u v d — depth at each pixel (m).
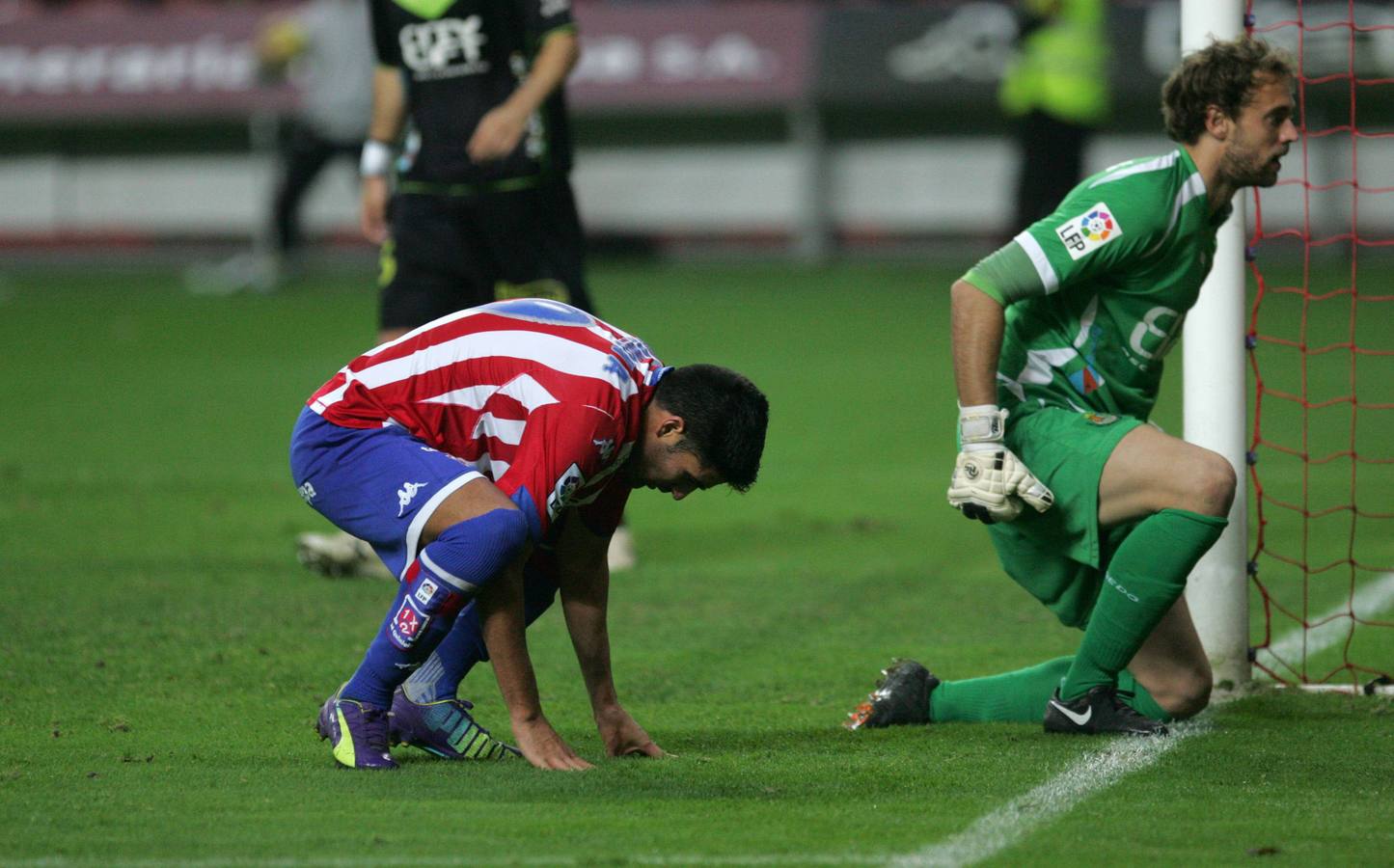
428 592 11.32
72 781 11.41
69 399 37.19
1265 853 9.70
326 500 11.72
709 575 20.84
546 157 20.03
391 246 20.39
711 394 11.38
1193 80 12.88
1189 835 10.11
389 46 20.66
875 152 69.44
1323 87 59.62
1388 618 18.38
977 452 12.80
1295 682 15.66
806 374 40.16
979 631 17.73
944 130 68.69
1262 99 12.75
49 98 73.06
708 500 26.73
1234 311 14.89
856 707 14.34
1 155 75.06
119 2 78.56
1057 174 48.97
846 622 18.12
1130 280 13.11
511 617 11.61
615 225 71.62
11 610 18.14
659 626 17.86
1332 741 13.02
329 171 72.38
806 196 69.62
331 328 49.69
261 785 11.30
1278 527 23.70
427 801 10.81
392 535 11.52
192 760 12.12
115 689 14.70
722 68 68.94
